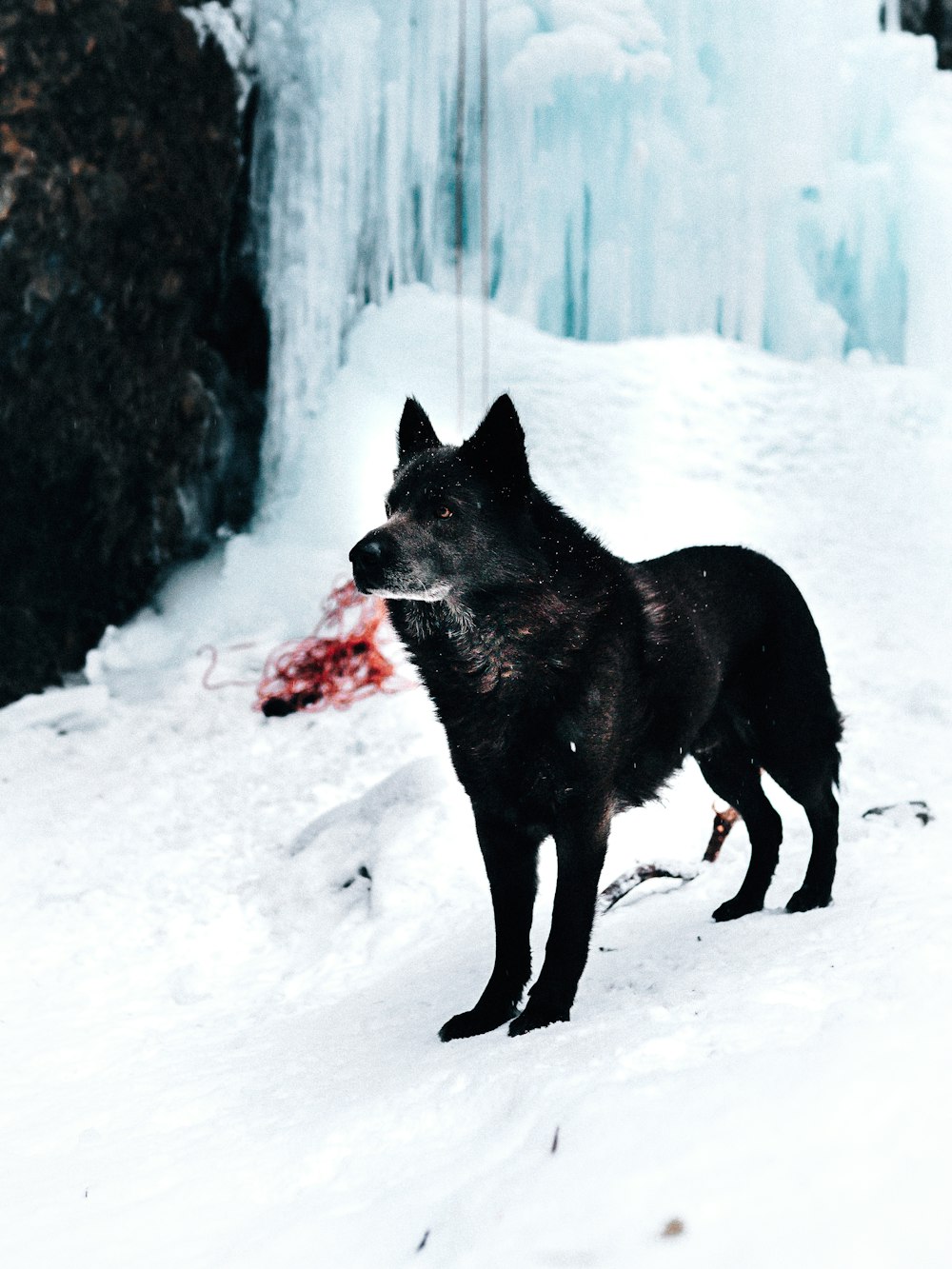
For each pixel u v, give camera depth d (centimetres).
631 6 1330
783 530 1163
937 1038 222
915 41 1430
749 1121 206
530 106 1327
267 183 1250
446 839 573
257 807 708
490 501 352
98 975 518
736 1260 177
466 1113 270
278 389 1262
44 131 1034
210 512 1212
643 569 405
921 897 387
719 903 464
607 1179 204
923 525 1187
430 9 1312
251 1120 323
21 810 747
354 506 1188
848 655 915
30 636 1055
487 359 1286
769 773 438
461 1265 201
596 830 362
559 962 352
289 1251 231
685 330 1403
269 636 1045
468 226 1372
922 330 1394
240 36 1184
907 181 1382
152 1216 268
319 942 538
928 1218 174
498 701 357
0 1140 347
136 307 1106
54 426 1065
